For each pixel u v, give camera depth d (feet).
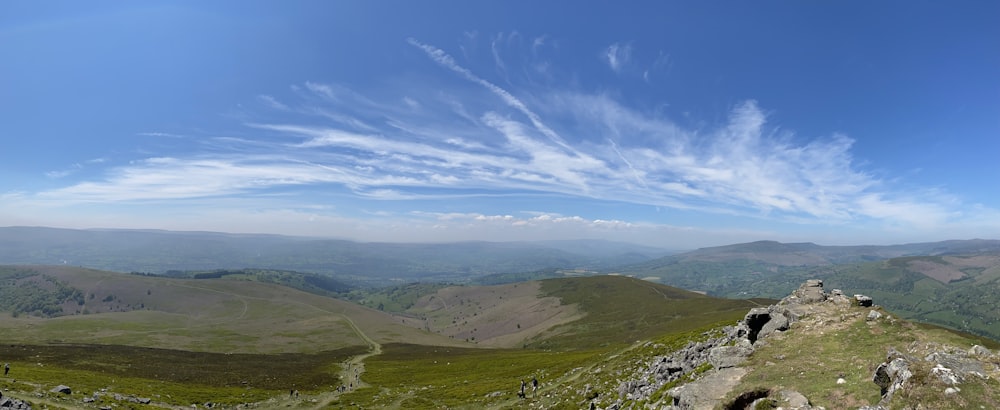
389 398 358.43
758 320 148.56
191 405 307.78
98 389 304.91
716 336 193.06
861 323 120.88
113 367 504.43
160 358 648.79
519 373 401.90
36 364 464.24
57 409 204.85
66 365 483.92
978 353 84.69
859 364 97.30
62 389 255.50
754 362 113.70
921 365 78.07
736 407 94.27
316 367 655.35
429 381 456.04
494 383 359.66
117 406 243.40
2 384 248.32
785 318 139.03
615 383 216.33
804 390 92.38
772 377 101.91
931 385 72.90
